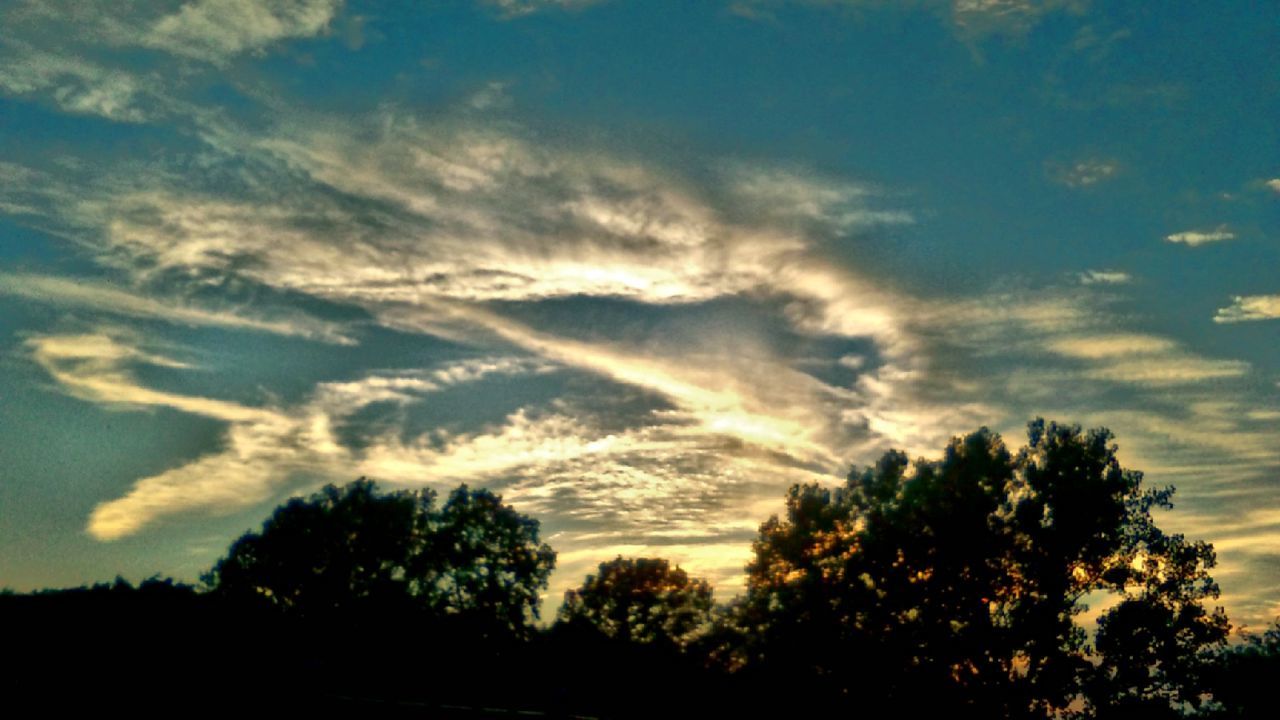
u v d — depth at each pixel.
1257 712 38.09
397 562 53.50
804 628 45.59
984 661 42.44
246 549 51.78
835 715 44.56
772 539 48.38
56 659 23.38
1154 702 39.81
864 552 45.75
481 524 55.12
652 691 46.44
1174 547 42.03
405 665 46.91
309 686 25.92
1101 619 41.84
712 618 48.81
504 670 47.16
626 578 51.00
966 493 44.47
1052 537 42.62
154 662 24.42
